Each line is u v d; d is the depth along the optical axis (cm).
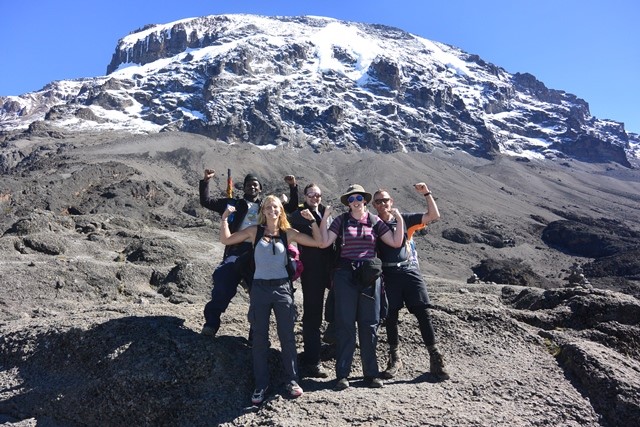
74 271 1510
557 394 534
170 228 5341
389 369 604
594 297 762
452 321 713
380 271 566
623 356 612
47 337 652
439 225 12344
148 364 566
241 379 570
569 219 14562
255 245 575
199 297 1488
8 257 1695
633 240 12119
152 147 15462
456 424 472
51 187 7725
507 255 10869
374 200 630
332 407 506
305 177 15225
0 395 599
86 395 565
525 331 691
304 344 627
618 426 495
